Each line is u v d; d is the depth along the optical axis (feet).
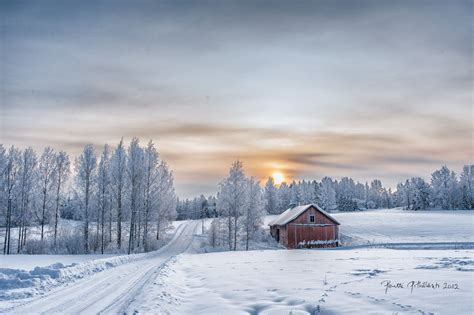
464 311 25.66
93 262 66.03
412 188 449.89
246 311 31.19
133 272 59.52
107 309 31.73
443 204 381.60
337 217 307.78
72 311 31.12
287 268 59.72
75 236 143.74
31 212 153.28
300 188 428.97
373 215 317.42
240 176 162.81
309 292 36.45
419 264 55.93
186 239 202.59
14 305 33.30
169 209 197.77
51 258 99.86
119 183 155.94
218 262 77.05
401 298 30.91
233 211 159.12
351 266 58.13
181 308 33.04
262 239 188.55
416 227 214.28
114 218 157.07
